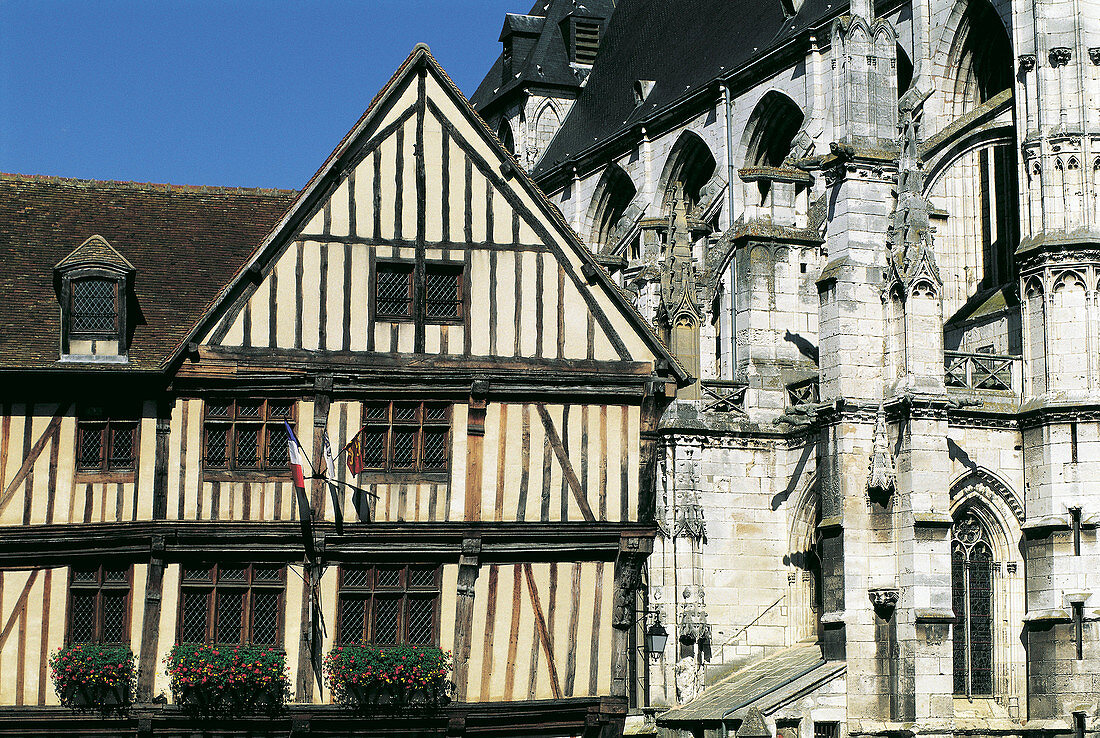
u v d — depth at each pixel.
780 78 55.22
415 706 32.44
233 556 32.34
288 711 31.98
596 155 66.50
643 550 33.72
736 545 45.53
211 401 32.78
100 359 32.72
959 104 49.03
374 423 33.31
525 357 34.03
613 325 34.47
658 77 65.44
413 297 33.84
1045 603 40.44
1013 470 41.84
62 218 35.47
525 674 33.06
